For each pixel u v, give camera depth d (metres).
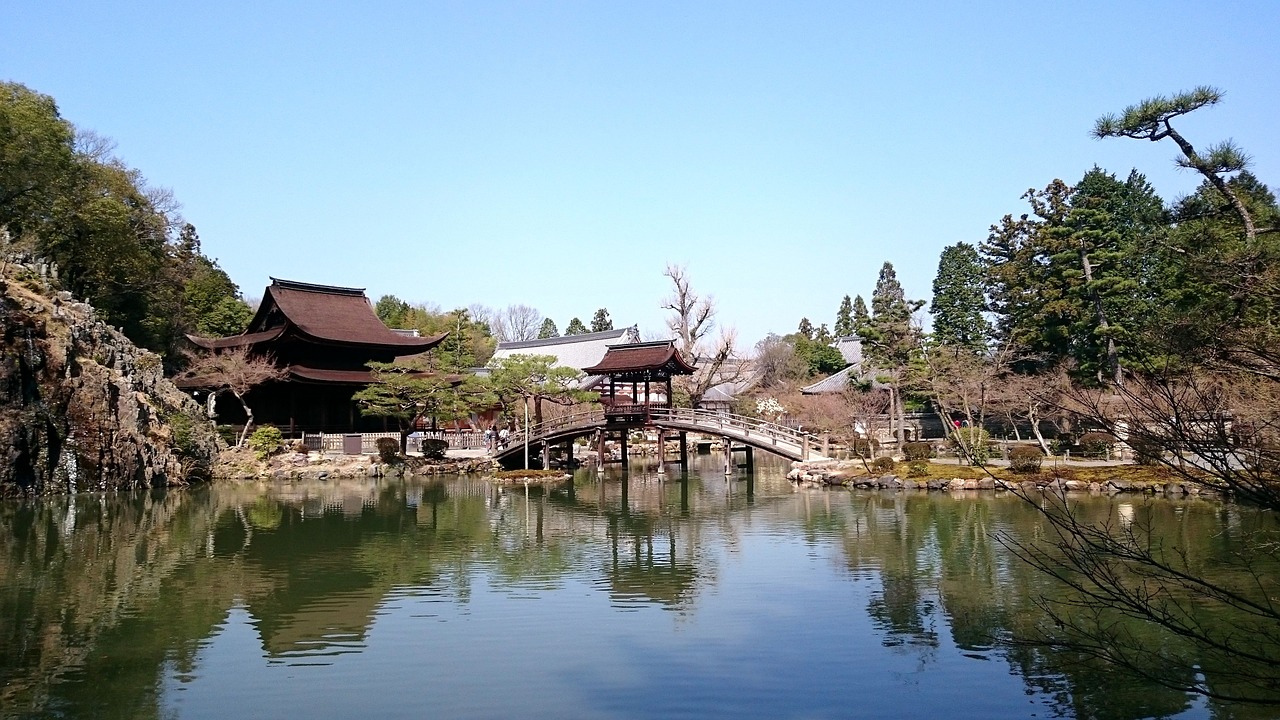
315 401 58.97
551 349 89.75
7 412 33.66
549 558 23.89
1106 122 18.27
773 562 22.72
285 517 32.28
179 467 42.16
